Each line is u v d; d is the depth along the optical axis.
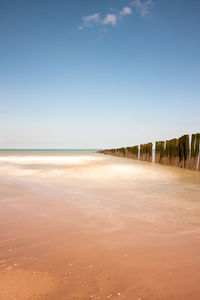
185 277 1.27
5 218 2.42
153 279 1.25
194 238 1.88
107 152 28.70
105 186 4.50
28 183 4.83
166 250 1.64
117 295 1.10
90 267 1.39
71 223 2.27
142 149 13.86
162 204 3.08
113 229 2.10
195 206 2.97
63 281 1.22
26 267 1.39
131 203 3.12
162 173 6.66
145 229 2.10
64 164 9.98
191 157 7.65
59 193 3.78
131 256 1.54
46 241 1.81
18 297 1.07
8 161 12.02
